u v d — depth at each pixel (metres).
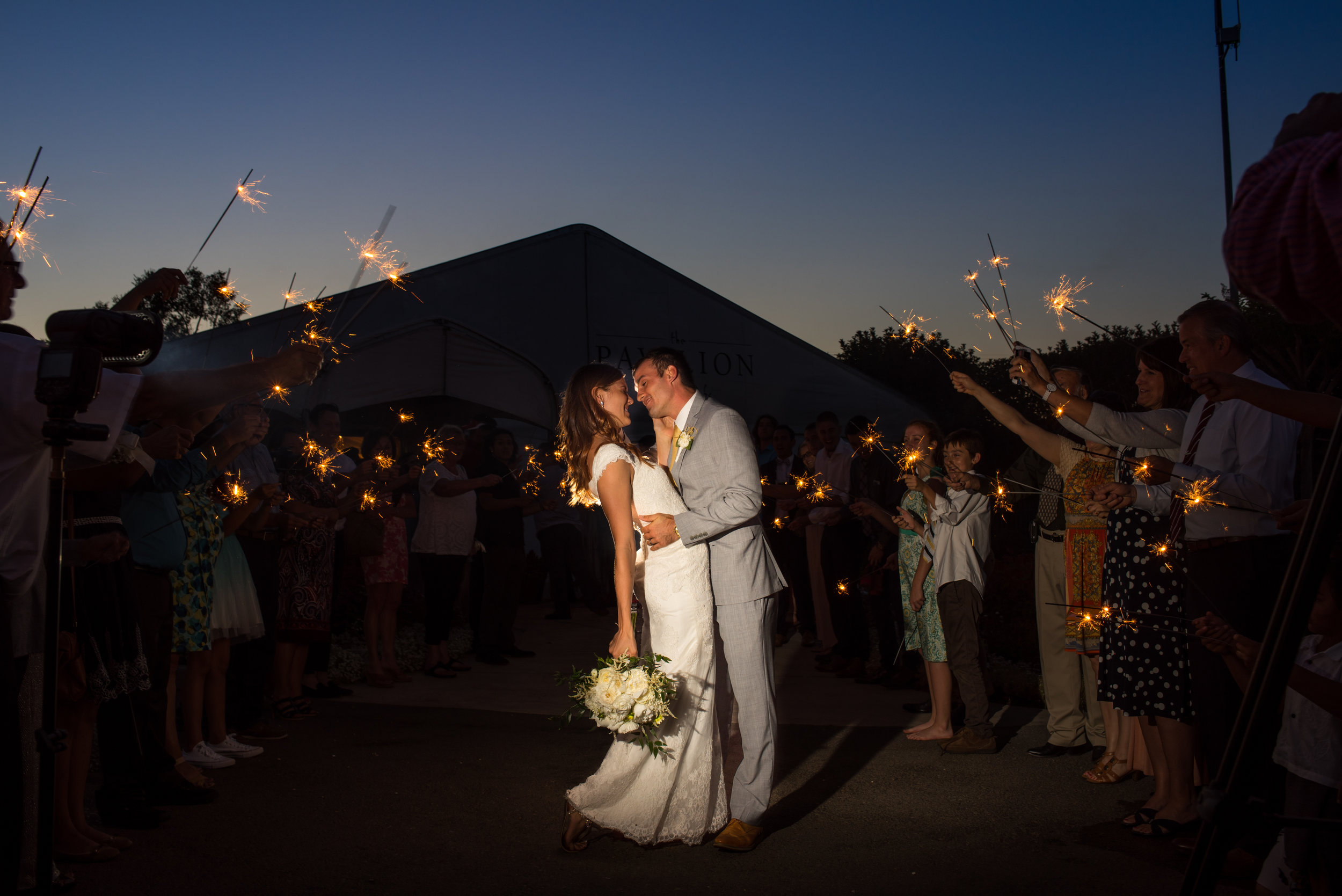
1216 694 3.50
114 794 3.94
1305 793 2.54
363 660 8.09
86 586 3.47
